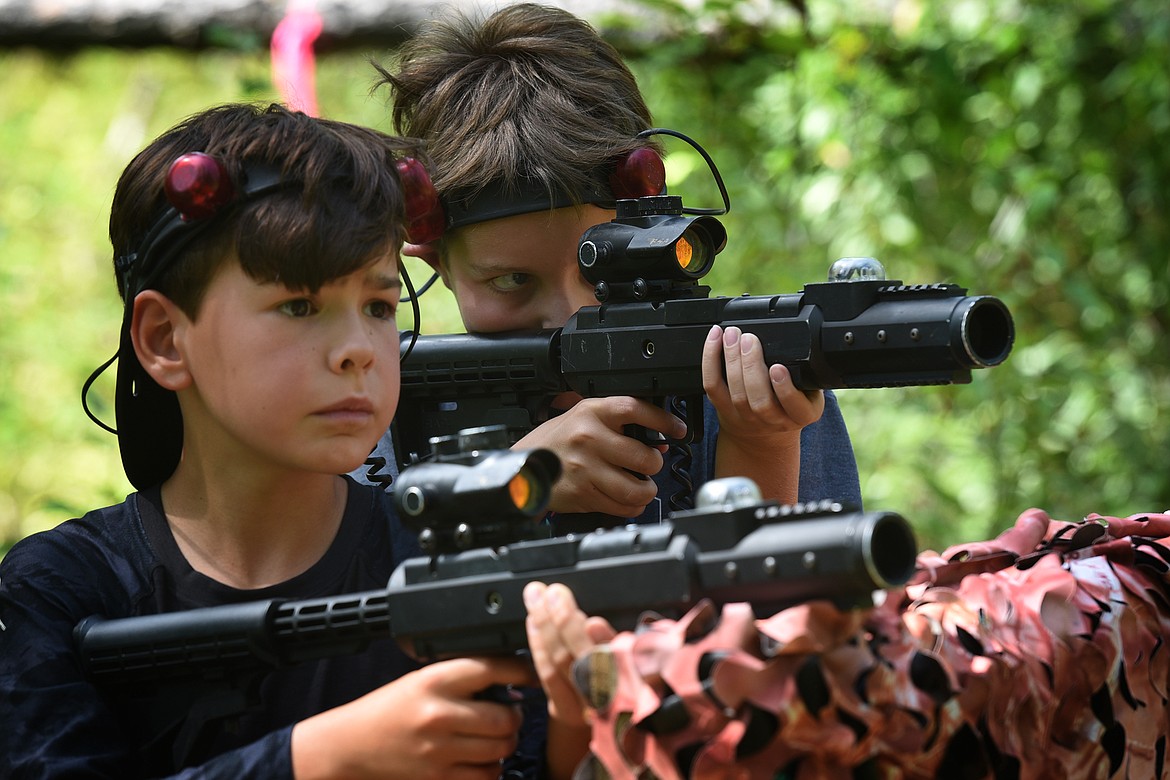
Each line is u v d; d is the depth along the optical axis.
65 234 17.83
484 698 3.56
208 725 4.05
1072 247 13.29
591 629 3.22
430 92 6.11
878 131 12.14
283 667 3.97
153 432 4.62
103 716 4.05
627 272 5.34
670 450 6.07
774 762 3.03
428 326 12.80
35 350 15.64
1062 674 3.50
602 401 5.41
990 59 12.21
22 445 14.83
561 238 5.73
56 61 13.33
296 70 11.01
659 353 5.32
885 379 4.86
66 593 4.28
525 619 3.39
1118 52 12.41
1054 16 12.22
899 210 12.32
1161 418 13.05
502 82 5.94
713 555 3.19
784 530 3.12
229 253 4.09
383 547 4.58
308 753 3.61
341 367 4.07
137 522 4.49
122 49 12.67
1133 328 13.33
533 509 3.53
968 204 12.77
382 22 11.89
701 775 3.00
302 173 4.07
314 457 4.09
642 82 12.44
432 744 3.47
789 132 12.23
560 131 5.72
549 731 3.59
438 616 3.51
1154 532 4.01
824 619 3.05
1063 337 13.12
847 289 4.88
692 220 5.27
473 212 5.72
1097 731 3.57
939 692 3.22
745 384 5.05
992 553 3.83
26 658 4.10
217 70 19.86
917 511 12.55
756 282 12.48
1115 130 12.67
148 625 4.04
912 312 4.72
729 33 12.21
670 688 3.09
